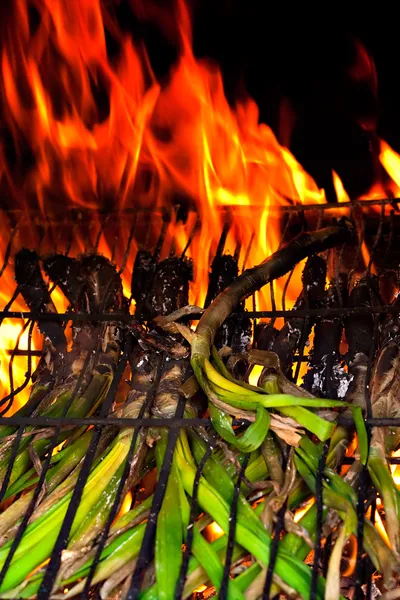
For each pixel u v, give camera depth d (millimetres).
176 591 1183
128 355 1869
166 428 1561
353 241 2256
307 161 2963
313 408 1545
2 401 1805
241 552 1289
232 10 2988
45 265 2227
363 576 1305
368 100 2947
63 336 1971
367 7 2891
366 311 1871
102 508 1388
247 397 1505
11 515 1428
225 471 1428
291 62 3006
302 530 1261
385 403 1614
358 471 1425
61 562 1256
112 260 2387
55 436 1567
